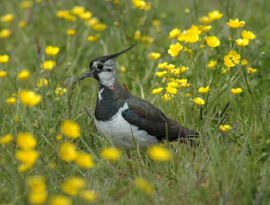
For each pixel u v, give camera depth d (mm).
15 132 10047
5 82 14680
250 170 8164
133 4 16250
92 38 15055
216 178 7926
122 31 15500
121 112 9547
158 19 19531
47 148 9961
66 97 12234
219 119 10383
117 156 8984
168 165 8789
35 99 7449
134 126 9531
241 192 7852
